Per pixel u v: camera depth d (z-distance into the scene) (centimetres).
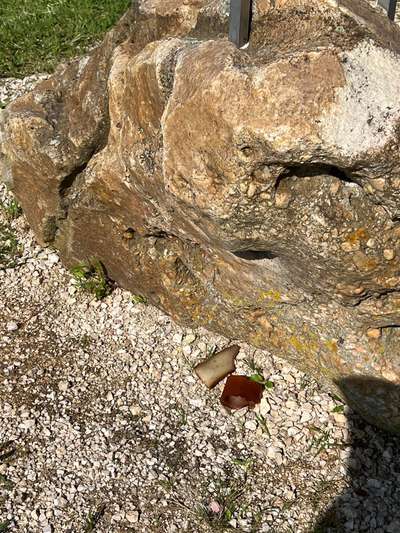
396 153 79
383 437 114
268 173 83
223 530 103
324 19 83
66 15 222
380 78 80
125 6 225
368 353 106
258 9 86
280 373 121
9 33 212
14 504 106
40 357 127
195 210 92
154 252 120
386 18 90
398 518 105
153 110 97
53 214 134
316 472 110
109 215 120
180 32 105
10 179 140
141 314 132
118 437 114
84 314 134
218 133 83
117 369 125
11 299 137
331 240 88
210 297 120
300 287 102
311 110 78
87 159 121
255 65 82
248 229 90
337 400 117
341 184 86
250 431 115
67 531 103
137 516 105
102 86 117
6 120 131
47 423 117
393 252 89
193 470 110
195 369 122
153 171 99
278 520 104
